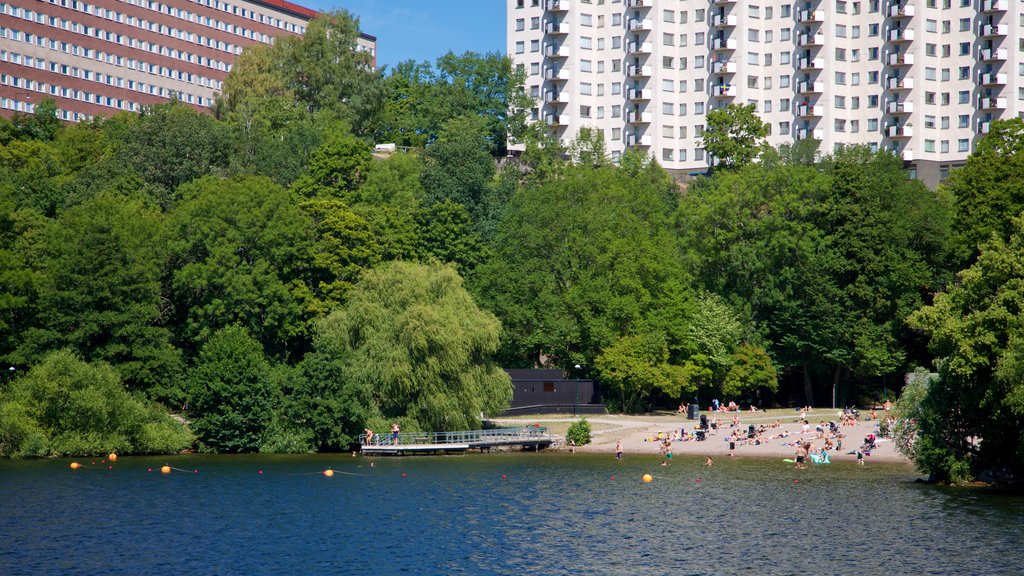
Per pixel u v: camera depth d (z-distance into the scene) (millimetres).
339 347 110250
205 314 115875
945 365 80750
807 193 145875
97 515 75188
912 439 86625
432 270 117125
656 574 60500
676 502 81312
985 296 79625
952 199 149875
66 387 100625
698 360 136125
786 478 93375
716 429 125000
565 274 139250
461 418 110188
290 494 84562
